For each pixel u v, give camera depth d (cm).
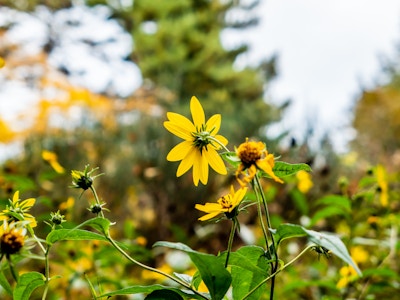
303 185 364
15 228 117
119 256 243
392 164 554
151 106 840
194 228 438
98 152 579
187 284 121
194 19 1591
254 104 1503
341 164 519
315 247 120
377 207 285
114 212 482
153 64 1362
